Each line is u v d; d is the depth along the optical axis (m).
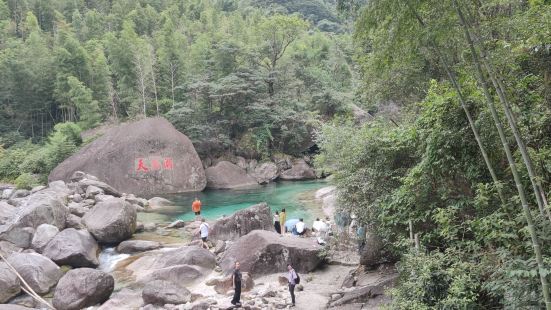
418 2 5.89
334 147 14.47
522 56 6.40
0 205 17.91
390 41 6.72
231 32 61.25
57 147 32.59
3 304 10.85
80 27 58.75
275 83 38.44
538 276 5.21
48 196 17.89
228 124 37.09
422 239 8.41
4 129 44.66
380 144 10.84
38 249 15.20
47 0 62.97
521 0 6.98
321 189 27.39
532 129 6.55
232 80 35.50
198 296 11.59
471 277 6.37
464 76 7.30
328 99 38.81
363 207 11.23
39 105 46.12
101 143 30.23
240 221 16.52
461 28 5.86
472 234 7.59
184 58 45.88
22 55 45.25
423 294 6.49
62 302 11.36
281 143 37.31
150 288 11.30
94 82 45.62
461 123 7.41
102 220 17.25
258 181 33.72
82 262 14.49
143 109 40.16
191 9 73.88
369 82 15.29
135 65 42.97
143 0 70.38
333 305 10.34
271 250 13.30
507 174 6.99
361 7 6.93
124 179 28.23
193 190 29.83
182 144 30.50
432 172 8.04
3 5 56.97
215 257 14.73
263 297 11.20
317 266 13.62
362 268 12.43
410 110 14.22
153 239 17.55
